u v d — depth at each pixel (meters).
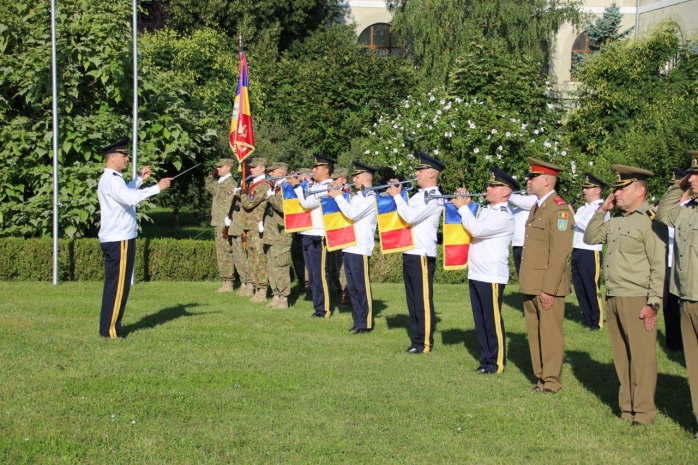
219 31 29.59
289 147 20.28
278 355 8.01
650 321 6.15
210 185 12.90
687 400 7.01
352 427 5.93
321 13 33.25
